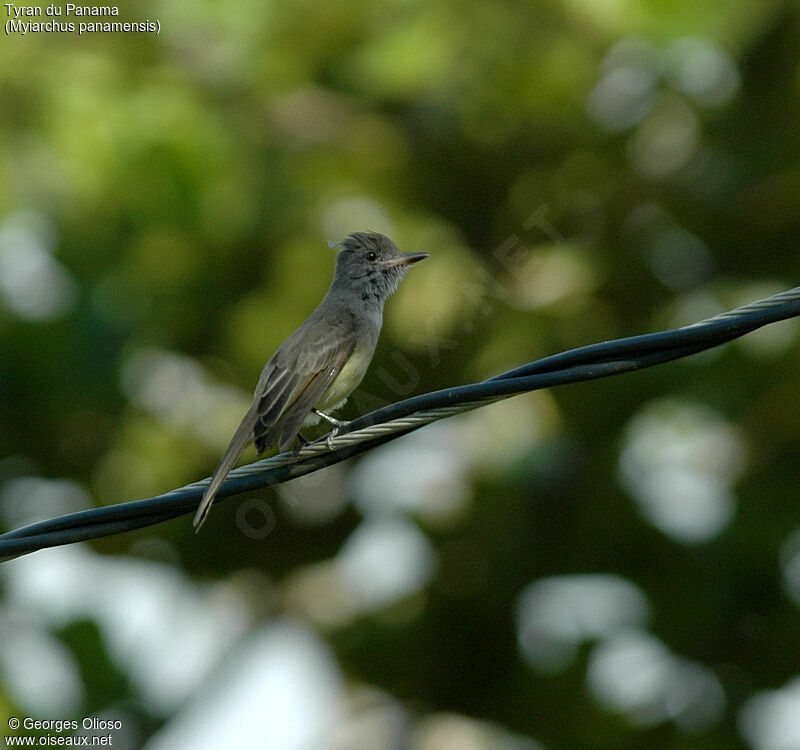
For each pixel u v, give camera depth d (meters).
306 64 14.83
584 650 14.28
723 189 14.68
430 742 14.78
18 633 13.70
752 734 14.38
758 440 14.15
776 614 14.18
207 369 14.84
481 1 13.98
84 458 14.31
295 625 15.25
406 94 14.86
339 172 14.89
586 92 14.68
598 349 7.12
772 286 14.29
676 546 14.15
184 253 14.17
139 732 13.77
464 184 15.13
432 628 14.90
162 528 14.97
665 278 14.83
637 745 14.13
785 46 14.52
